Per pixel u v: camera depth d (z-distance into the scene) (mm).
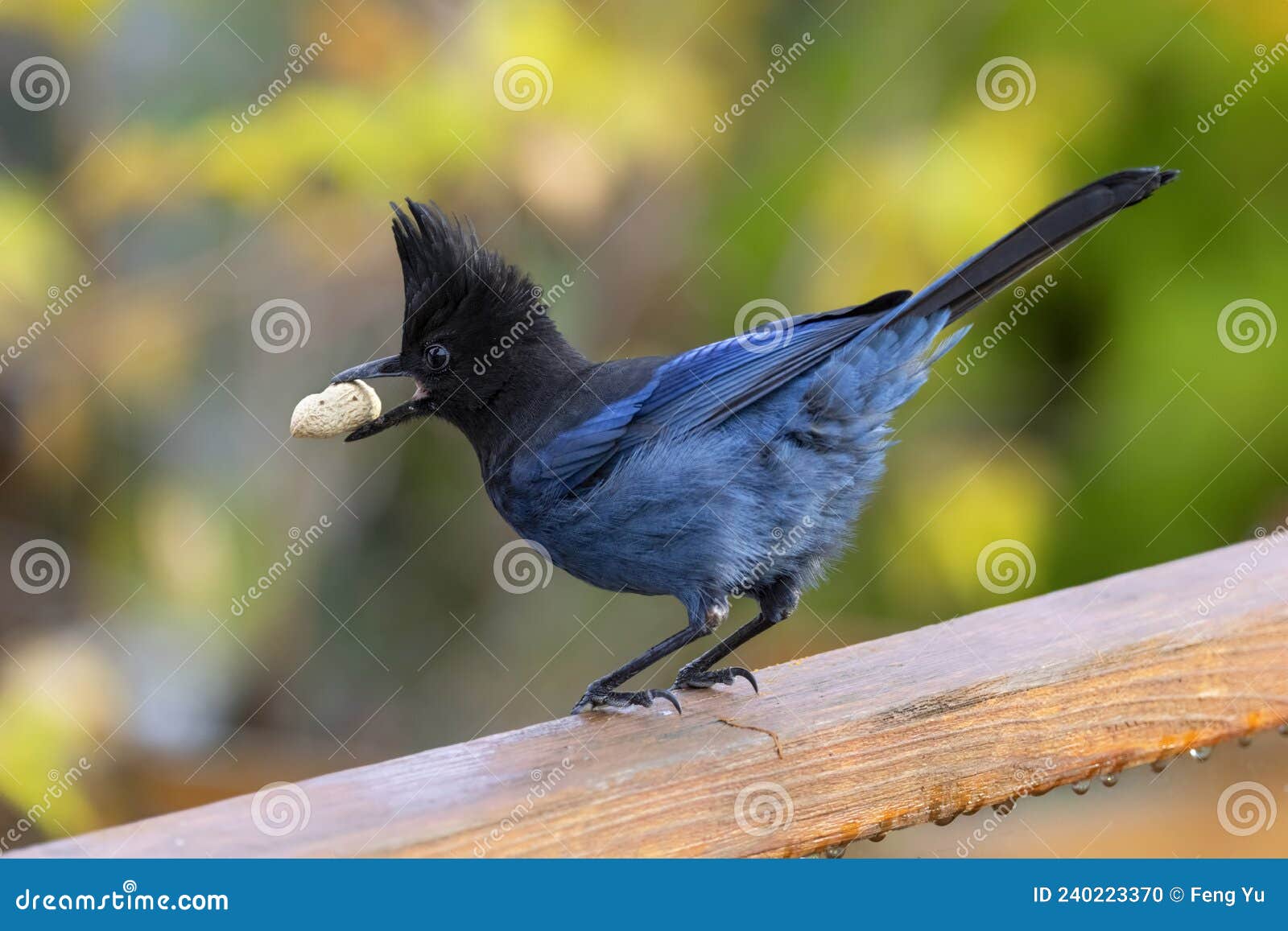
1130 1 11305
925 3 11586
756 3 12109
